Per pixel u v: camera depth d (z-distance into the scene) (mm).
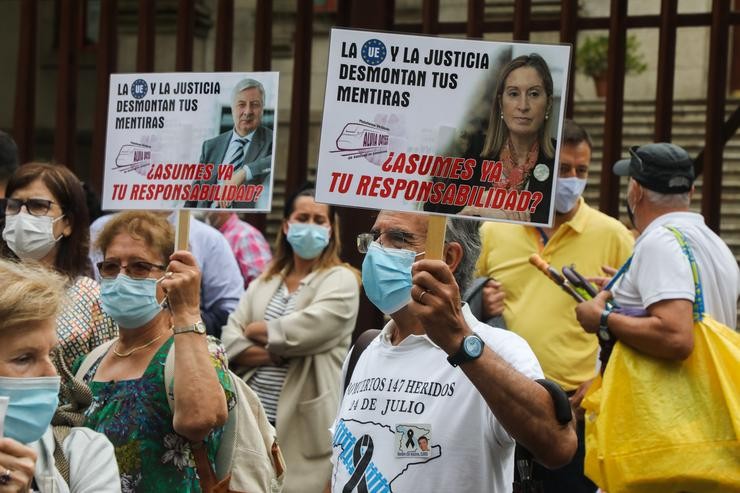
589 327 4500
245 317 5664
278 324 5414
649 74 11812
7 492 2418
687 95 11523
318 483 5395
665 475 4215
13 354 2541
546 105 3125
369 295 3293
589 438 4492
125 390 3611
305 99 6367
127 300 3695
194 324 3553
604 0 10891
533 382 2990
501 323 5137
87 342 4125
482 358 2914
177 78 3859
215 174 3811
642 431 4277
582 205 5469
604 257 5395
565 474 5129
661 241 4426
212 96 3836
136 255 3721
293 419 5434
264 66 6398
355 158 3172
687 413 4242
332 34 3178
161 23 10719
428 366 3205
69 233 4609
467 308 3338
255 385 5520
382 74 3170
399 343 3305
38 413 2559
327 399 5465
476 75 3150
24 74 6785
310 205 5625
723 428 4199
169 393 3570
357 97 3178
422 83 3160
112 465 2824
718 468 4160
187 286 3574
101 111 6629
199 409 3473
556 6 10430
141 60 6605
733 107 10656
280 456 3896
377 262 3254
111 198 3893
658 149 4691
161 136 3867
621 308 4531
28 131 6797
